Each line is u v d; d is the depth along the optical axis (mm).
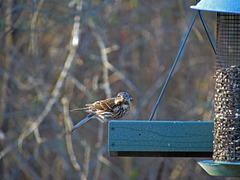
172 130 8812
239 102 8711
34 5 15625
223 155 8672
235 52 9742
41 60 16953
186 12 17062
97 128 17547
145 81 18047
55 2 16234
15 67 16891
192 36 17500
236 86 8750
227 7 7988
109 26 18281
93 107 11188
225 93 8805
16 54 16406
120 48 18250
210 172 8195
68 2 17297
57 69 17156
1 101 16703
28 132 15008
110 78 17797
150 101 17453
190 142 8828
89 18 15883
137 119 16250
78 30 15203
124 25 18344
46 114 14703
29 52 17203
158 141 8781
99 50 17906
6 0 16781
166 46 18109
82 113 17203
